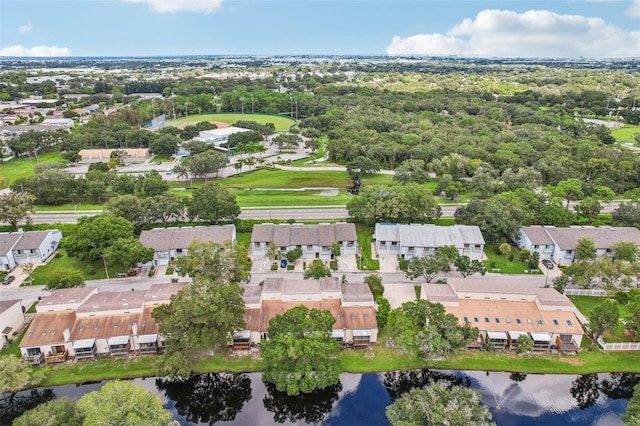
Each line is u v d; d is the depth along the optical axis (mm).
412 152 165500
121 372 65500
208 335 62000
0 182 145625
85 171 168125
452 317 65750
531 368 66312
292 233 99500
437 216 109625
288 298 75000
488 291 74688
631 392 63812
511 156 153750
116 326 68938
